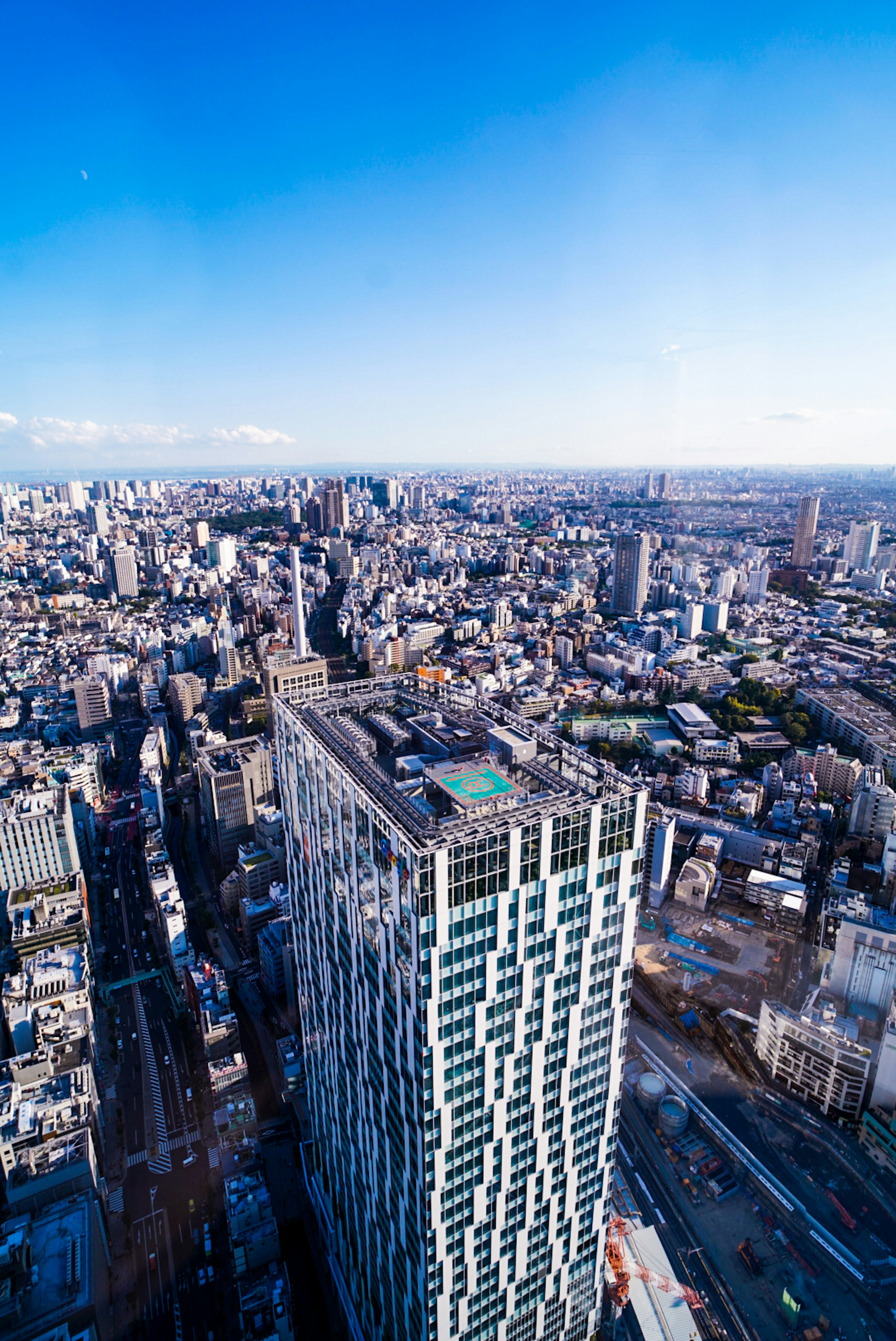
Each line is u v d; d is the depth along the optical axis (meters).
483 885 99.88
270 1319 187.25
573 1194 135.88
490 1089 113.25
